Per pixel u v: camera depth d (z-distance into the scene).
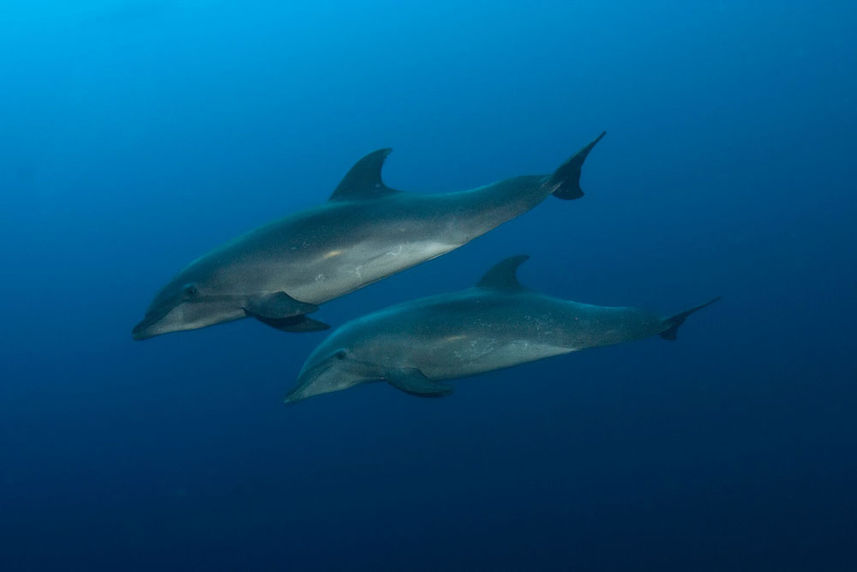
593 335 6.26
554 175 5.46
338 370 6.03
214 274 5.02
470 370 6.09
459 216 5.28
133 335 5.07
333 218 5.14
